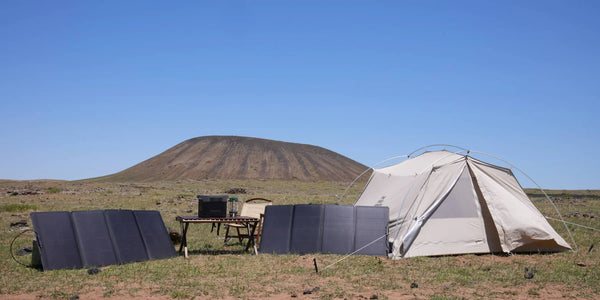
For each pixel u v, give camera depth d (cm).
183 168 19700
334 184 10675
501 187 1309
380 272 994
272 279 917
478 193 1296
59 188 4966
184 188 6962
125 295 793
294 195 5169
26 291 817
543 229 1255
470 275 976
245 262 1092
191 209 2648
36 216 1001
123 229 1105
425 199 1262
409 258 1168
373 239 1205
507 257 1209
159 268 1005
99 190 4797
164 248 1162
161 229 1186
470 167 1309
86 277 916
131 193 4375
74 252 1012
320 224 1229
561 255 1230
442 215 1257
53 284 861
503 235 1258
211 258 1144
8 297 778
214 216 1216
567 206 3105
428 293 821
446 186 1280
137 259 1092
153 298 778
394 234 1241
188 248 1347
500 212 1273
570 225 1823
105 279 902
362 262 1096
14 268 1020
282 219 1272
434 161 1344
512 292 829
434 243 1229
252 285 869
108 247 1059
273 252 1227
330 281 905
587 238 1486
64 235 1016
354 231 1216
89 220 1062
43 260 974
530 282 913
